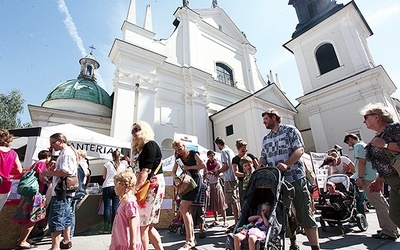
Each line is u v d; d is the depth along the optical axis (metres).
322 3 18.14
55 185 3.26
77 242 4.04
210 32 19.44
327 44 16.80
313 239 2.56
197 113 14.80
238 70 20.31
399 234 3.58
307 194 2.69
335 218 4.32
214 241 3.77
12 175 3.72
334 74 15.90
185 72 15.42
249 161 4.05
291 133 2.86
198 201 4.06
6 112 23.58
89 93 16.16
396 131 2.14
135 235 2.16
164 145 13.20
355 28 15.46
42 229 4.64
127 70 12.67
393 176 2.35
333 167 6.03
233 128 14.11
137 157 2.63
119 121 11.33
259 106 13.56
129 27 13.89
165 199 5.65
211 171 5.25
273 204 2.43
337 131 14.83
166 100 14.18
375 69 13.38
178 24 18.59
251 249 2.13
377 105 2.46
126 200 2.31
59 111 13.40
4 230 3.94
